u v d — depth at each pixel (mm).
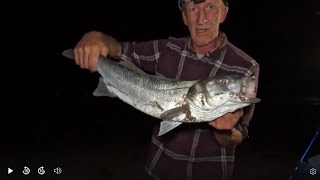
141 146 2068
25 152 1905
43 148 1992
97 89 805
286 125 2475
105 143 2107
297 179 1325
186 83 714
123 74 764
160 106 724
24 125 2406
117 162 1808
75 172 1656
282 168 1730
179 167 890
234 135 755
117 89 778
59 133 2268
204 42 809
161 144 907
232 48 840
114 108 2855
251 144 2098
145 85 741
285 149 2014
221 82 680
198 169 883
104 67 779
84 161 1801
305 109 2826
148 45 876
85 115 2674
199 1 778
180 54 859
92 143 2104
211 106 684
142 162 1816
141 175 1657
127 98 766
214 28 800
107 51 785
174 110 704
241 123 810
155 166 915
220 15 811
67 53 798
